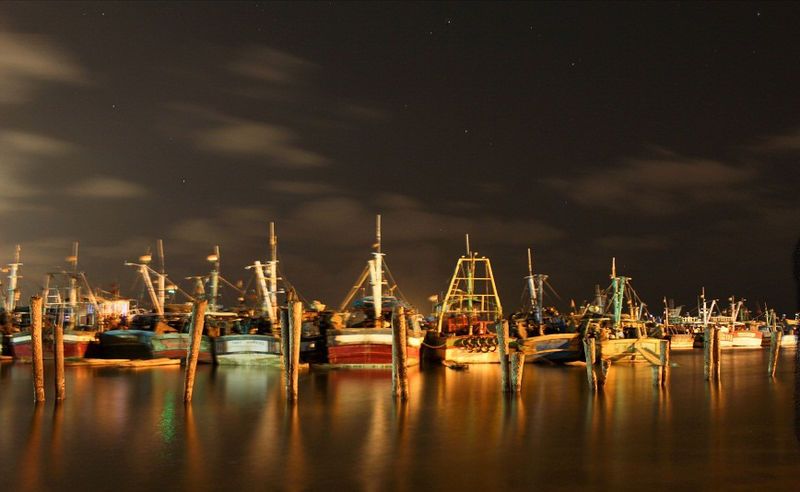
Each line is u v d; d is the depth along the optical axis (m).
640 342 72.19
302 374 62.94
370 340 67.44
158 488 26.22
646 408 43.12
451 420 38.94
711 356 57.38
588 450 31.78
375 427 36.97
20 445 32.72
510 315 88.88
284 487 26.34
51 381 58.28
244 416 40.09
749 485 26.36
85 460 30.00
